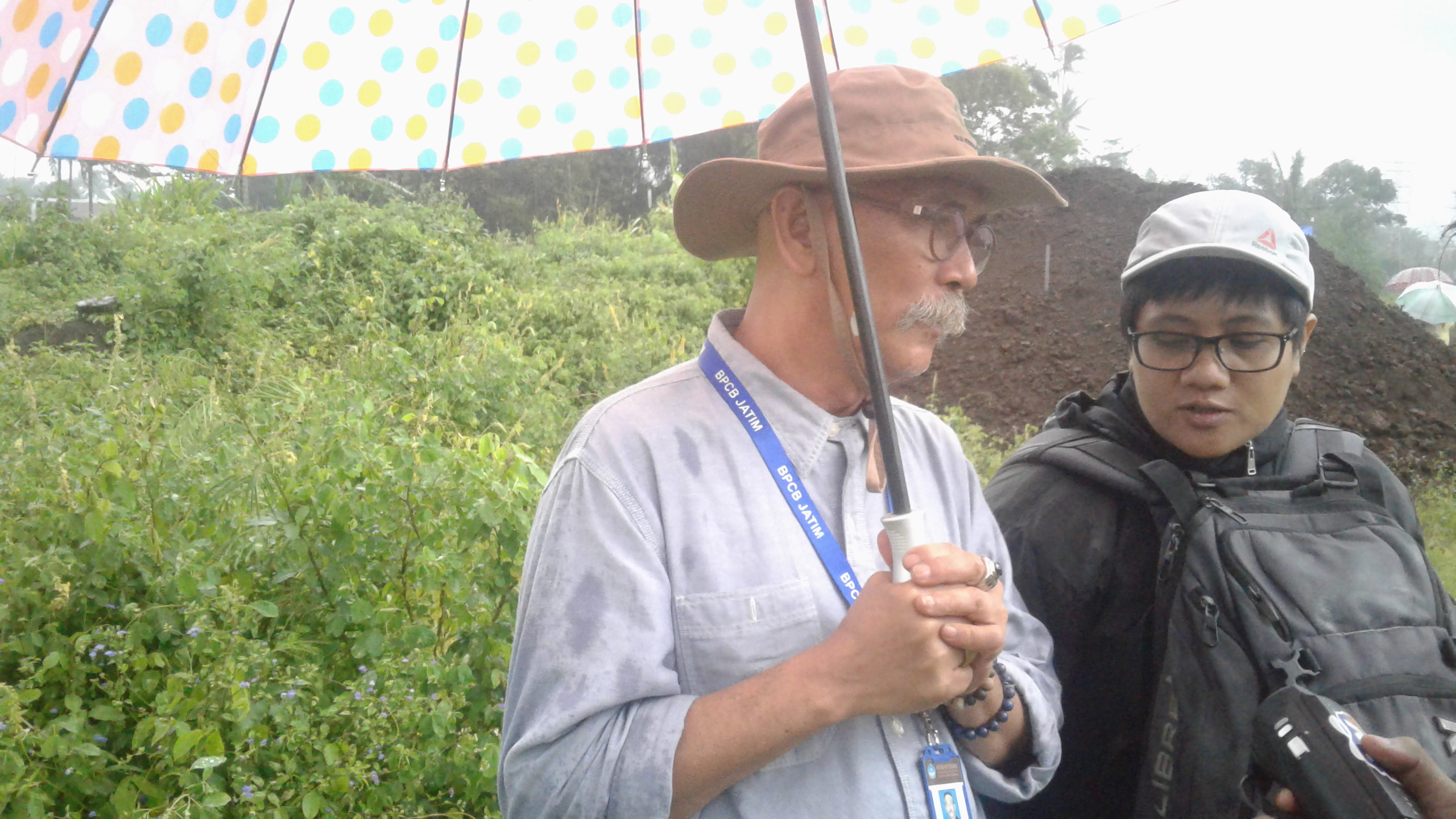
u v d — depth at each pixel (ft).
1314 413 33.53
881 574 4.09
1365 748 4.62
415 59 5.08
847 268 4.12
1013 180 4.72
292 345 27.68
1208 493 6.05
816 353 4.82
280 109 4.83
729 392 4.78
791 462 4.69
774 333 4.89
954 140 4.65
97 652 9.67
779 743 3.97
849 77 4.71
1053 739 5.08
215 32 4.50
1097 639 6.25
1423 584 5.76
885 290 4.61
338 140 4.93
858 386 4.73
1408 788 4.57
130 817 8.27
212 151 4.57
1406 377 35.78
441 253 34.60
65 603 10.19
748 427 4.71
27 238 34.09
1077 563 6.27
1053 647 6.18
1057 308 39.50
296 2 4.74
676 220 5.10
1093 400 7.20
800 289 4.79
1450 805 4.47
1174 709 5.59
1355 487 6.21
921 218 4.57
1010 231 45.52
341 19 4.91
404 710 9.22
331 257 34.06
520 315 32.30
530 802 4.18
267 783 8.91
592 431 4.66
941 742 4.59
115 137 4.29
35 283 31.55
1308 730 4.67
